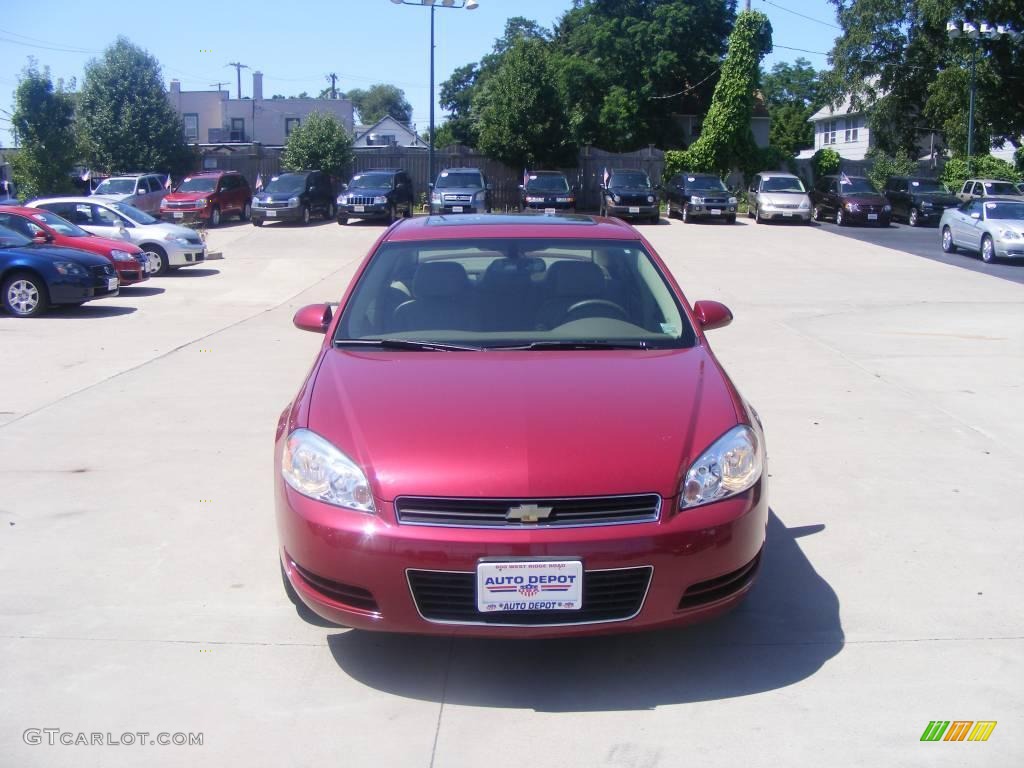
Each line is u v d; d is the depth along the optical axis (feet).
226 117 193.67
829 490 19.49
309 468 12.25
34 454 21.79
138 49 121.70
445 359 14.57
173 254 60.85
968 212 72.59
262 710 11.70
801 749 10.91
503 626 11.42
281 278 60.23
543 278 16.69
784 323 41.04
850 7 137.49
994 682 12.33
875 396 27.53
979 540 16.94
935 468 20.92
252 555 16.29
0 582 15.15
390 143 213.87
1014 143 131.13
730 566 11.93
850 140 191.11
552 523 11.39
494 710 11.72
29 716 11.51
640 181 106.11
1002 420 24.91
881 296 50.21
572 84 140.15
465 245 17.13
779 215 102.68
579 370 14.05
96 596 14.70
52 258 43.83
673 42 141.08
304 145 125.39
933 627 13.79
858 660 12.88
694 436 12.33
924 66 134.10
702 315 17.04
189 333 38.93
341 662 12.84
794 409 26.02
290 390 28.22
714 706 11.79
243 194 106.83
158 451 22.06
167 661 12.82
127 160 119.65
